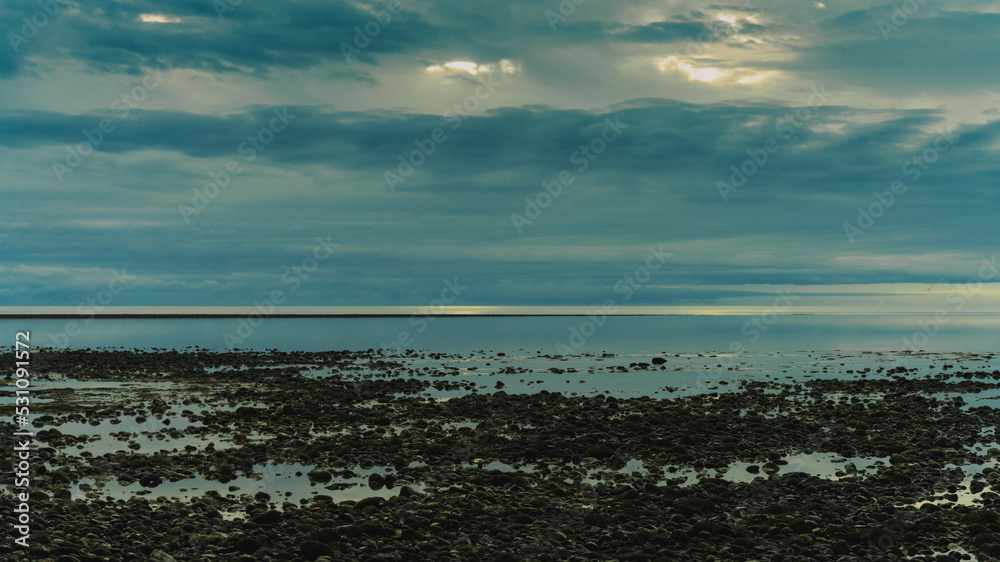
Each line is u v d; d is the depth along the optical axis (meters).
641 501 14.53
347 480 16.47
